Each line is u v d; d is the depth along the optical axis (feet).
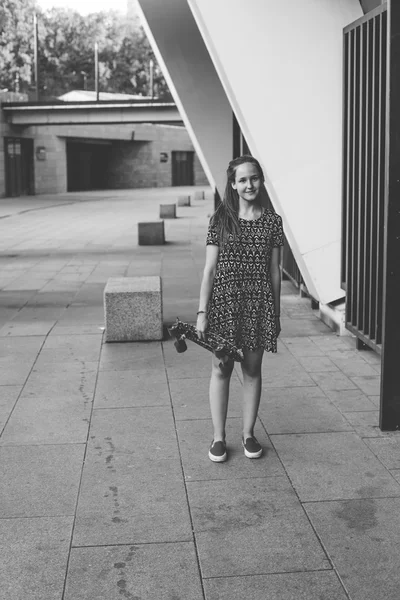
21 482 13.33
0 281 38.52
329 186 24.63
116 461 14.24
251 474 13.56
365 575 10.09
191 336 13.79
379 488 12.88
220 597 9.60
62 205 120.67
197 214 96.37
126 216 94.53
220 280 13.62
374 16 19.11
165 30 41.09
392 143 14.60
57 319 28.02
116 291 23.82
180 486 13.08
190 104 44.27
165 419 16.58
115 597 9.64
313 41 23.88
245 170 13.32
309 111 24.25
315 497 12.55
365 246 20.33
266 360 21.47
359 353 22.18
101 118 133.18
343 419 16.44
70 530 11.48
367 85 19.92
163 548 10.90
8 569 10.36
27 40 308.40
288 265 35.04
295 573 10.16
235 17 23.79
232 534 11.30
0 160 141.38
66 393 18.60
